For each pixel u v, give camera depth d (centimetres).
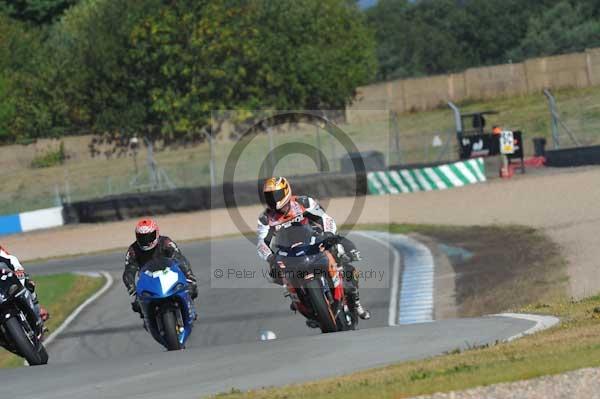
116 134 16462
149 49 16212
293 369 2528
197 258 7488
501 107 16562
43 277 7475
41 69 18175
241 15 16625
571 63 16638
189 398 2200
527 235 6650
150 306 3459
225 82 15988
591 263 5144
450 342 2773
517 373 2006
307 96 16275
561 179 9250
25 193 15038
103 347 5044
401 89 17900
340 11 18412
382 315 4988
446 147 12406
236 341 4778
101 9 17462
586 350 2223
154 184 13200
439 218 8331
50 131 17300
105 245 9712
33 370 3009
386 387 2014
